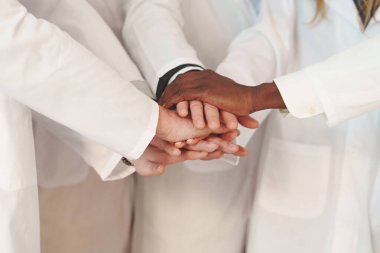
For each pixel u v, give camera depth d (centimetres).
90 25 139
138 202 163
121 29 157
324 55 143
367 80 121
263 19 149
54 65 110
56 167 148
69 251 158
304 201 144
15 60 108
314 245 143
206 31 158
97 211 158
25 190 116
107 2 154
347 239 139
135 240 164
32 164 118
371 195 140
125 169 134
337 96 122
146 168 133
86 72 113
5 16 107
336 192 141
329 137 142
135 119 117
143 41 146
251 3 158
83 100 113
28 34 108
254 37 149
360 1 140
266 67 146
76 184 152
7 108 113
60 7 138
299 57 147
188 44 147
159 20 147
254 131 147
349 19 139
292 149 144
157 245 158
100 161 130
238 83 137
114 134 116
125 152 119
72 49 112
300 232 145
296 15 148
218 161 152
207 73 134
